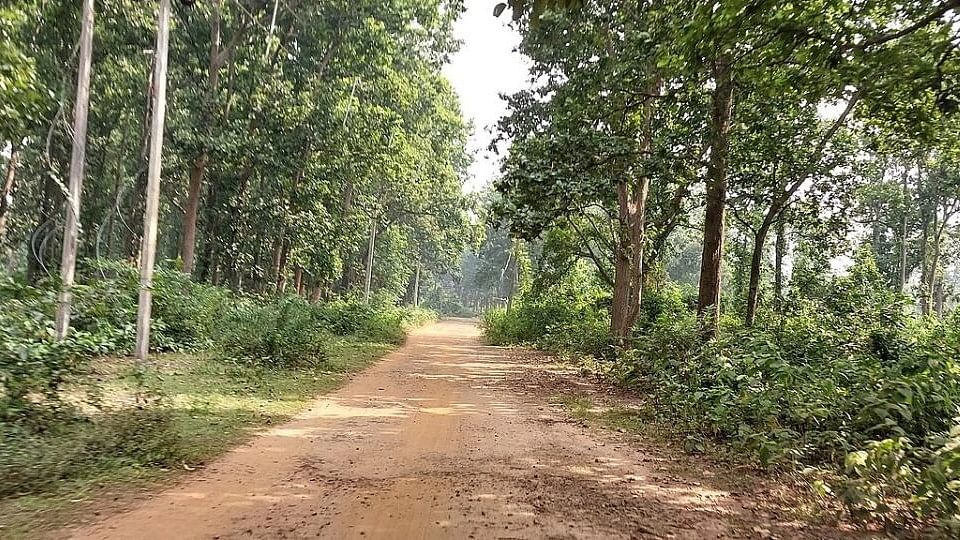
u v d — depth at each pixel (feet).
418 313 172.55
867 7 28.91
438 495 18.43
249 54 72.74
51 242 82.89
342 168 83.66
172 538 14.44
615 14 48.85
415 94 86.33
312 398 34.94
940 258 117.50
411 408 33.76
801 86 33.27
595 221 77.10
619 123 46.62
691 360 34.19
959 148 45.21
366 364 54.39
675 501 18.54
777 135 47.78
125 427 22.89
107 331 46.60
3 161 81.87
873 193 92.22
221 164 76.13
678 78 44.24
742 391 26.96
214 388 34.83
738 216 60.70
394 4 76.74
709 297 46.19
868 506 17.28
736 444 23.85
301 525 15.62
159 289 47.06
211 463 20.93
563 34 55.67
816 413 22.68
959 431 17.51
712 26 29.12
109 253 88.33
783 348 38.99
